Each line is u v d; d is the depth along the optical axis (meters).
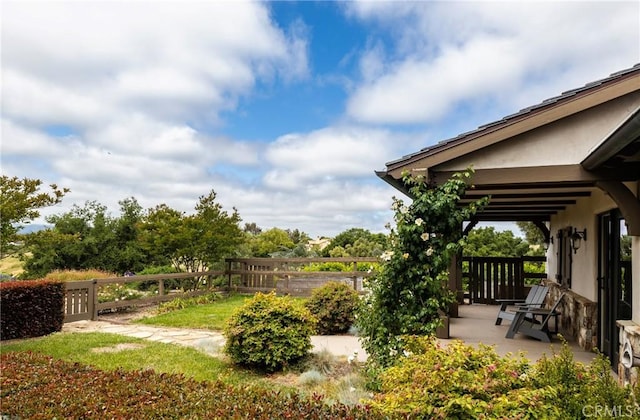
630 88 4.90
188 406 2.80
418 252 5.28
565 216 8.89
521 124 5.13
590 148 5.10
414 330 5.11
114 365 5.62
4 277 12.47
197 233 13.16
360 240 20.56
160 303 10.95
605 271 6.00
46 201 7.16
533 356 5.72
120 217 17.64
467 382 2.81
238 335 5.71
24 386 3.27
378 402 2.87
